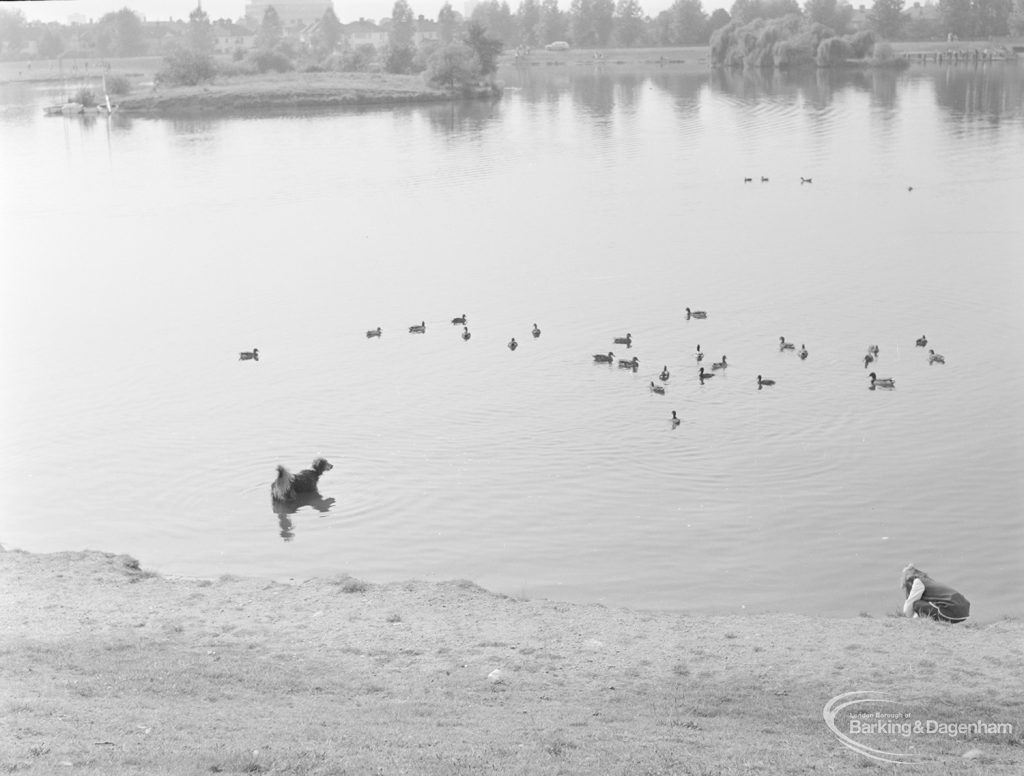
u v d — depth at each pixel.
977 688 29.17
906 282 84.06
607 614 35.44
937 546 43.75
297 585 38.06
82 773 21.55
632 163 147.75
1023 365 64.56
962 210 108.62
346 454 55.38
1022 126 164.88
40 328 82.12
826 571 42.00
